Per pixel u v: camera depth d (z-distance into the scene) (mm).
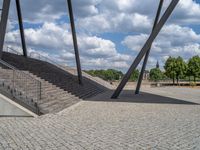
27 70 23188
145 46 24125
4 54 26891
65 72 37188
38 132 9812
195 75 74812
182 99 25516
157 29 23406
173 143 8492
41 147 7836
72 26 31125
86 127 10891
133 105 19344
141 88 50469
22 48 35031
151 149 7777
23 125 11109
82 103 20422
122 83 25172
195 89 48250
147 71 88875
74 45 31578
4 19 17625
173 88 51625
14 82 15367
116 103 20672
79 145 8117
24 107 13367
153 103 21109
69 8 30469
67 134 9555
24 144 8133
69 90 23812
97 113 14898
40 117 13172
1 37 17562
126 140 8812
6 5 17609
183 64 74125
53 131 10023
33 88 16719
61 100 18594
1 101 13172
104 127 10930
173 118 13461
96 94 31969
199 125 11633
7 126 10859
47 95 17422
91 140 8742
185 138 9180
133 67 24828
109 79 65188
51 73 28234
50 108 15117
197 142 8641
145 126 11281
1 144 8094
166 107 18297
